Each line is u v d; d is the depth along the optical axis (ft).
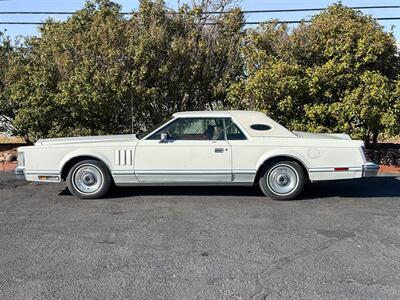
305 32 36.47
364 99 33.30
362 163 24.97
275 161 25.05
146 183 25.23
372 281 14.24
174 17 41.91
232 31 42.98
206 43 41.86
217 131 25.26
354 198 25.95
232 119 25.39
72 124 40.88
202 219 21.34
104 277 14.51
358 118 35.14
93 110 37.19
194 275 14.69
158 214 22.22
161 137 24.80
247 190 27.71
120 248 17.28
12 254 16.62
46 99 37.40
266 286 13.87
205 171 24.80
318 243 17.89
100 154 24.91
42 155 25.11
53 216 21.93
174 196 26.12
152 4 40.86
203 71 41.55
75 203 24.57
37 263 15.72
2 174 33.88
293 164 25.05
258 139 24.97
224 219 21.34
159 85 39.91
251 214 22.26
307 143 24.88
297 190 25.13
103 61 36.88
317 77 34.65
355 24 35.27
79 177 25.43
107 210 23.03
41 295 13.23
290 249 17.19
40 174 25.16
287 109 35.86
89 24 40.32
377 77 33.55
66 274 14.75
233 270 15.11
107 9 40.65
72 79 35.60
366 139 40.11
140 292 13.43
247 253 16.74
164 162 24.84
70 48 37.73
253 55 37.04
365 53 34.53
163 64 39.37
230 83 41.63
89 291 13.50
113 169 24.95
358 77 34.83
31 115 38.09
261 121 25.62
